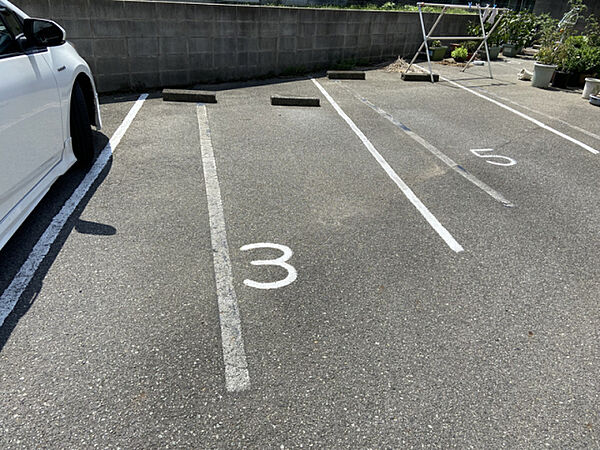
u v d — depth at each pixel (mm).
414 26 11328
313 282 2793
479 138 5883
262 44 8352
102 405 1927
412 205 3900
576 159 5297
